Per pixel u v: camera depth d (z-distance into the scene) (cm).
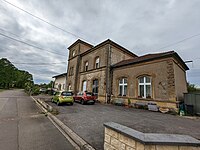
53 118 812
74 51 2748
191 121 791
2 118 772
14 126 628
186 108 1046
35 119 790
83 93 1606
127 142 279
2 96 2056
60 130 600
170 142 237
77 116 866
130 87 1484
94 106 1386
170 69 1155
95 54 2105
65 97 1430
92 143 441
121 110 1152
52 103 1598
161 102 1164
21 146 416
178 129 598
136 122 714
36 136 511
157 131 557
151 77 1294
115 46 1939
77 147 425
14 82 6688
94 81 2020
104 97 1722
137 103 1337
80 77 2375
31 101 1681
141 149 243
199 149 244
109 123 366
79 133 539
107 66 1792
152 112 1102
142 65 1402
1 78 5222
